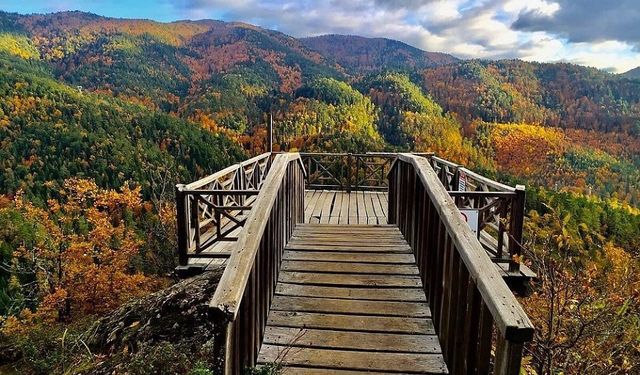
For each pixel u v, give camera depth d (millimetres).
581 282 2328
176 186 4066
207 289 3582
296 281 3188
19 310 16047
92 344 3715
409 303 2887
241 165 6434
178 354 2705
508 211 4160
